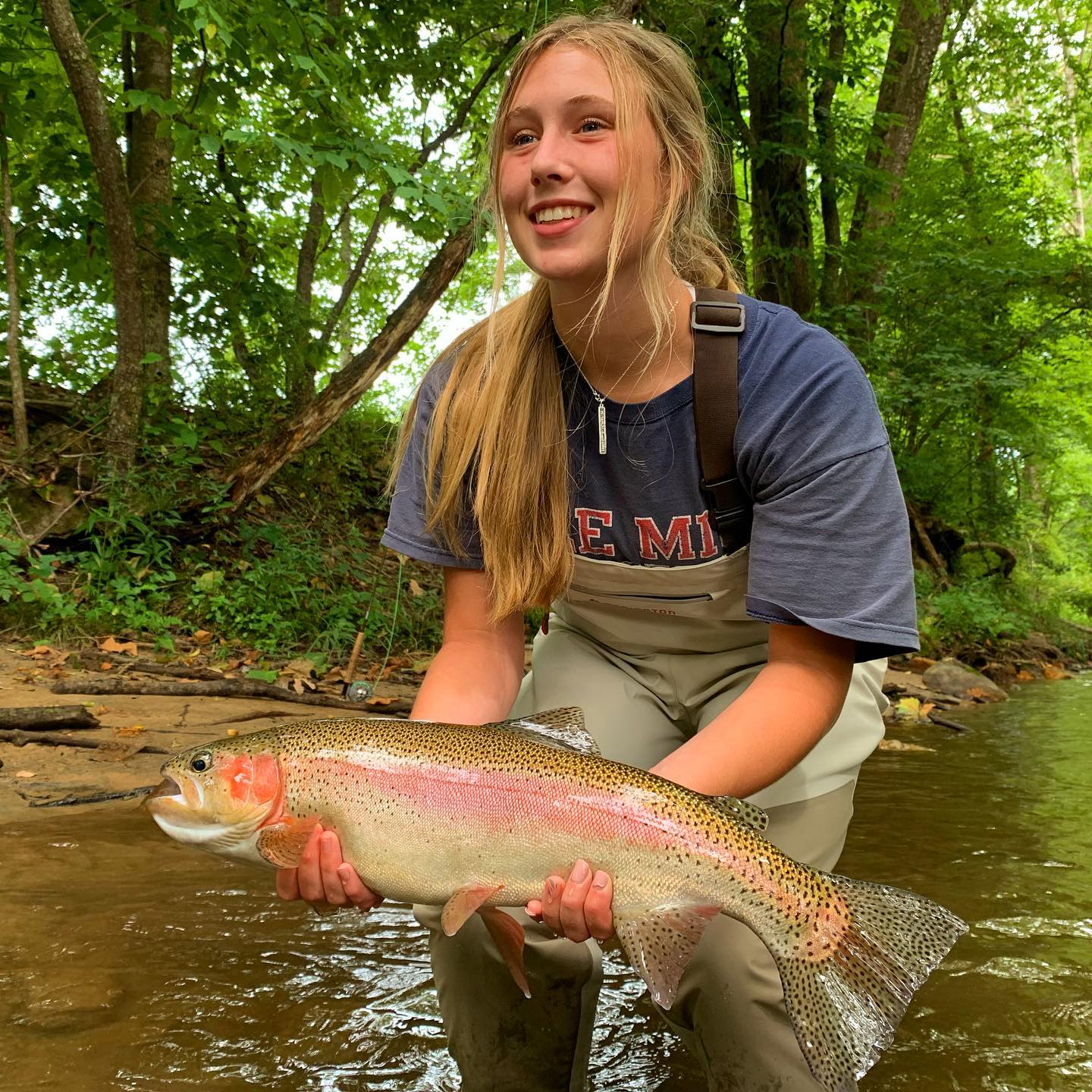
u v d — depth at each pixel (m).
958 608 12.67
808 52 13.22
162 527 8.31
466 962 2.08
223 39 6.91
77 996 2.50
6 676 5.92
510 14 9.88
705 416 2.01
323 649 7.58
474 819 1.81
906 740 7.01
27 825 3.83
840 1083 1.63
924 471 15.55
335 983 2.70
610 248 1.91
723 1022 1.93
